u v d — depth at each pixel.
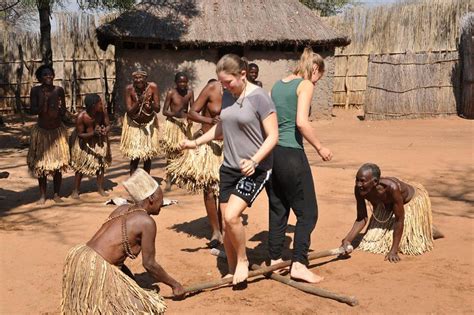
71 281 3.69
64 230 6.29
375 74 17.31
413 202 5.43
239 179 4.61
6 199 7.73
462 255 5.38
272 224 5.01
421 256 5.38
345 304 4.33
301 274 4.75
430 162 10.01
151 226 3.91
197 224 6.49
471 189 8.07
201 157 5.66
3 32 18.16
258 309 4.27
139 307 3.71
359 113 18.97
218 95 5.79
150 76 16.19
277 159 4.73
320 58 4.77
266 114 4.38
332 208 7.05
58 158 7.34
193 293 4.57
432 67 17.50
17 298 4.55
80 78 18.39
